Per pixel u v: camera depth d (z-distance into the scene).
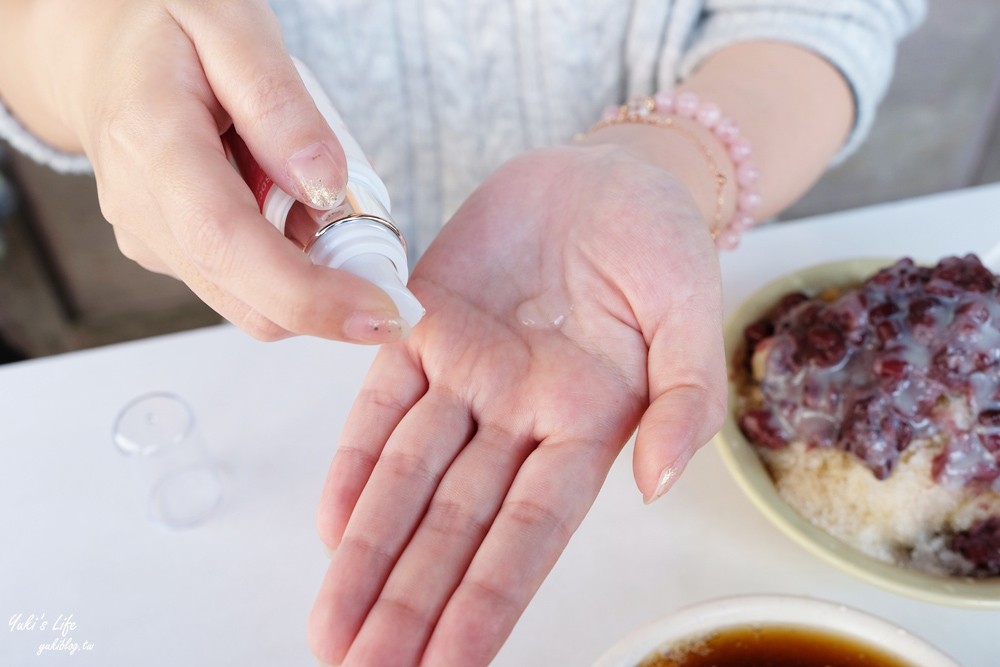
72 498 0.41
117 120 0.33
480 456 0.34
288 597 0.38
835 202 1.00
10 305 0.90
